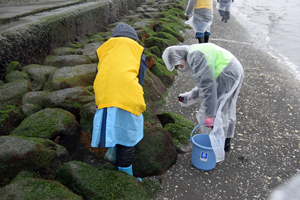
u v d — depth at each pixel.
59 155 2.48
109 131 2.16
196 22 6.31
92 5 6.82
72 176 2.17
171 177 2.78
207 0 6.03
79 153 2.86
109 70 2.27
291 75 5.61
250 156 3.16
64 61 4.39
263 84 5.12
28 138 2.36
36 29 4.37
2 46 3.62
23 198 1.78
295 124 3.83
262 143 3.40
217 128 2.73
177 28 8.53
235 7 15.71
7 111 2.78
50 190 1.88
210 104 2.79
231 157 3.14
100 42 5.33
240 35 8.84
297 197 2.55
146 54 4.85
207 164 2.79
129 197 2.07
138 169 2.69
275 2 18.16
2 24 4.18
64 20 5.31
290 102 4.46
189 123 3.59
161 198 2.49
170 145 2.92
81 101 3.13
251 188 2.67
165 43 6.30
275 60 6.52
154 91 4.22
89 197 2.07
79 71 3.84
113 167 2.57
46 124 2.68
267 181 2.77
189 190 2.61
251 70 5.79
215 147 2.70
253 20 11.60
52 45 4.96
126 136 2.27
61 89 3.46
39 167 2.27
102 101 2.23
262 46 7.72
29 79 3.77
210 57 2.62
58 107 3.09
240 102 4.43
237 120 3.92
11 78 3.60
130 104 2.21
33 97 3.21
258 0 19.23
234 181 2.76
